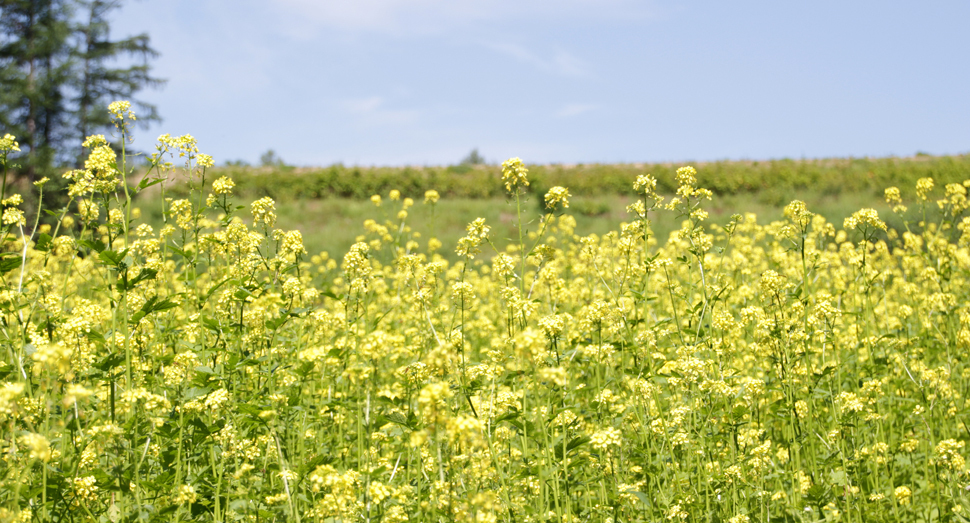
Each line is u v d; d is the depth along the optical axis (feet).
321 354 15.58
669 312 23.93
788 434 16.89
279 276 16.10
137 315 13.05
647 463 13.85
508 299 14.75
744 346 20.80
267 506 12.32
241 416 12.81
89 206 14.92
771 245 35.37
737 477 13.97
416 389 13.51
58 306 13.67
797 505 13.55
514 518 12.39
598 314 14.73
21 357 11.94
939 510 14.05
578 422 14.07
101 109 105.40
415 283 17.53
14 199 15.21
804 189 132.87
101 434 11.12
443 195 139.74
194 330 15.56
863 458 15.34
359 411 13.17
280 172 150.10
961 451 16.25
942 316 22.56
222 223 16.28
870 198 109.50
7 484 10.37
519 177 15.01
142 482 11.44
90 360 12.82
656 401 14.48
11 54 104.32
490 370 14.06
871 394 16.72
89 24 107.96
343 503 10.60
